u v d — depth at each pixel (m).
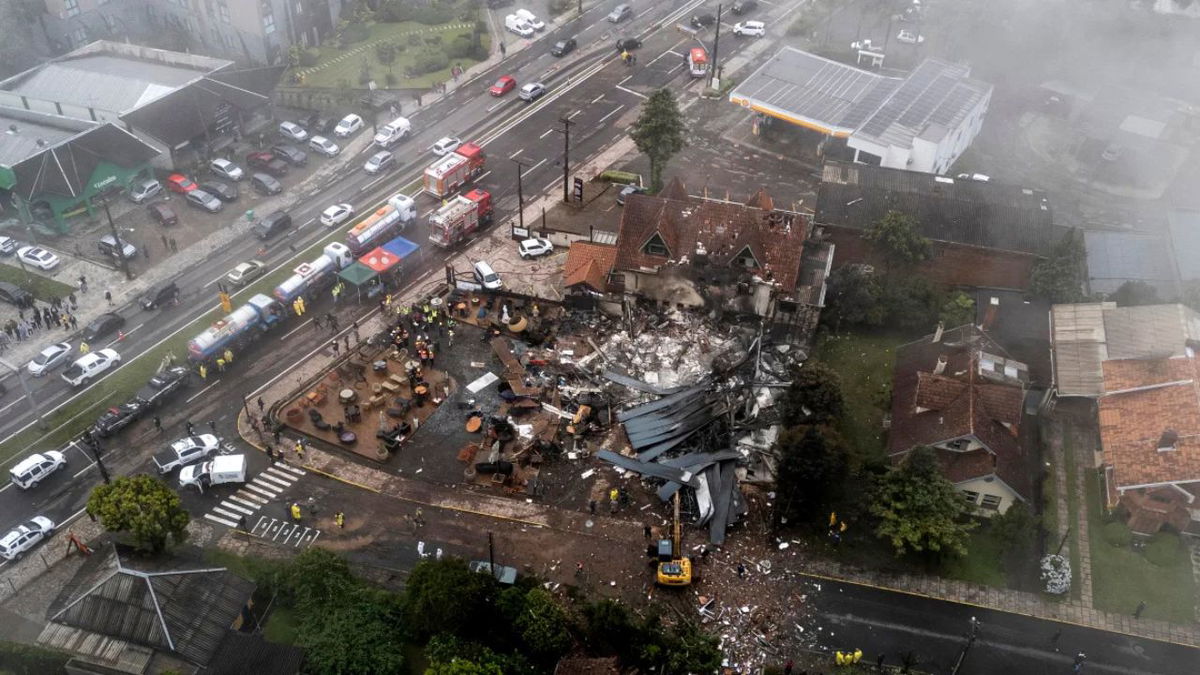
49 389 84.12
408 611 63.34
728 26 140.50
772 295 86.44
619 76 129.25
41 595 68.31
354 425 80.69
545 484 76.00
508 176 111.44
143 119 108.81
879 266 94.56
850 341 89.06
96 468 77.19
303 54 132.50
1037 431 80.31
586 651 63.72
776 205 106.06
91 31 136.25
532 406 81.69
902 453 74.69
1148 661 64.88
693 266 87.19
